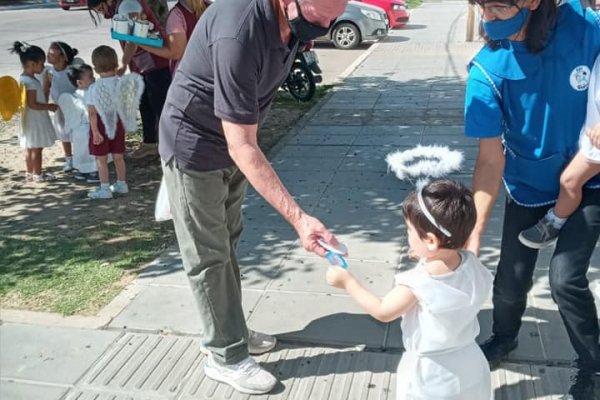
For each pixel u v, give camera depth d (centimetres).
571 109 261
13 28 2080
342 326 365
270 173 254
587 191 268
